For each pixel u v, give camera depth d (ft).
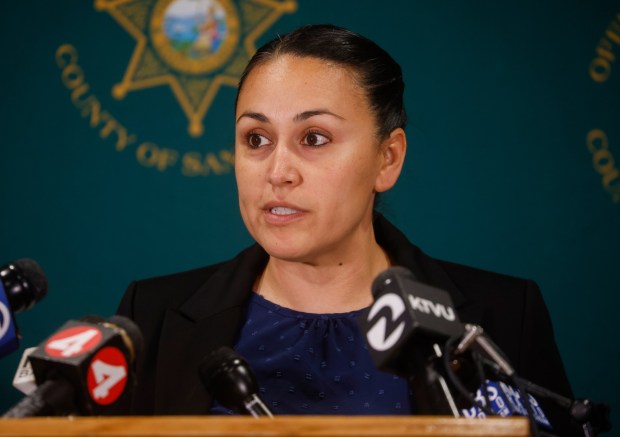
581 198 28.96
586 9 28.99
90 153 30.27
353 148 12.79
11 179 30.25
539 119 29.01
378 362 8.72
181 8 30.07
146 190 30.12
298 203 12.62
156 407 13.47
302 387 13.25
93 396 8.71
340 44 13.00
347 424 7.17
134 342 9.19
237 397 10.06
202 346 13.74
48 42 30.32
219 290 14.17
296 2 29.73
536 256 29.01
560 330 29.07
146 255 30.14
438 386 8.62
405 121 13.99
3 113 30.30
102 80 30.19
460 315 14.17
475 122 29.12
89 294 30.14
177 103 30.07
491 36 29.09
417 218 29.07
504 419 7.11
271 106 12.66
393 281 8.92
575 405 10.15
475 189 29.09
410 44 29.32
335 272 13.52
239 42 29.94
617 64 28.96
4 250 30.22
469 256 29.04
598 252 28.96
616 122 28.91
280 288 13.89
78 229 30.19
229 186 30.09
